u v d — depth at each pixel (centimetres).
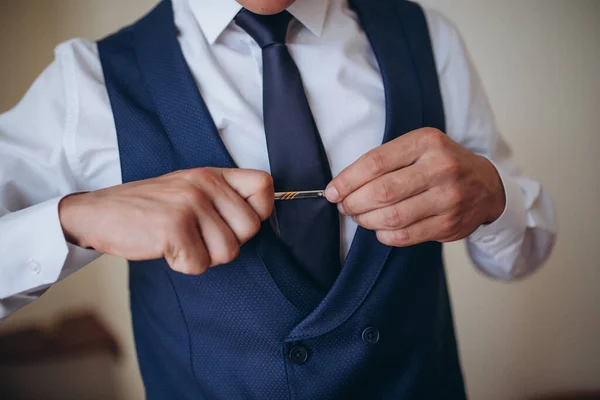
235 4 49
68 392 117
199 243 40
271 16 49
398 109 50
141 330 53
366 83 52
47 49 108
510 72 113
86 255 45
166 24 51
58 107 51
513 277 61
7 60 107
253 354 47
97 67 52
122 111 49
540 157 115
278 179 46
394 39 54
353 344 47
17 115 52
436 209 44
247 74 50
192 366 49
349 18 54
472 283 119
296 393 46
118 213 40
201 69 49
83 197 42
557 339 121
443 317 56
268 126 47
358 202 43
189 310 48
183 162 47
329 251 47
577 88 113
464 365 122
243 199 41
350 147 51
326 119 50
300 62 51
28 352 115
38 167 50
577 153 115
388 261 48
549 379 122
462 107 58
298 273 46
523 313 120
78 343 117
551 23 111
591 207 116
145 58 50
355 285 47
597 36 111
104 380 119
